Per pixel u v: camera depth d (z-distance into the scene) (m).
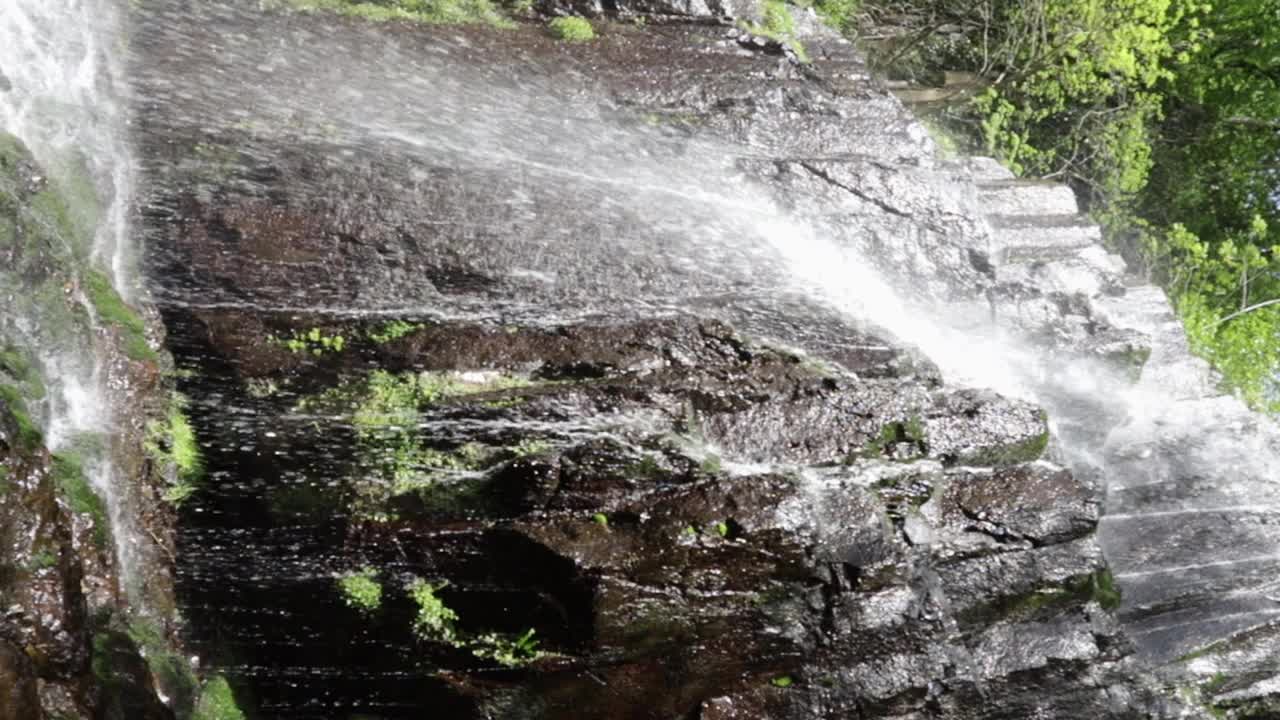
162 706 5.19
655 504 5.57
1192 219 21.00
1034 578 6.20
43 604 4.55
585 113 7.89
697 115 8.23
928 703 5.78
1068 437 7.98
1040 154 16.41
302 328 6.28
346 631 5.77
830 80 8.90
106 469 5.55
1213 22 19.16
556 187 7.24
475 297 6.66
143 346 6.03
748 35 8.89
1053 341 8.21
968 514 6.23
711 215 7.59
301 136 6.79
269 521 5.94
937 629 5.86
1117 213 17.69
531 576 5.48
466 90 7.62
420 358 6.24
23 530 4.60
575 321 6.65
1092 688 6.18
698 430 6.02
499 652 5.48
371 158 6.86
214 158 6.58
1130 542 7.87
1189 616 7.39
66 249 5.76
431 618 5.61
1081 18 15.41
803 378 6.40
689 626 5.46
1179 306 17.75
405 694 5.71
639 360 6.40
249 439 6.06
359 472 5.89
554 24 8.45
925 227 8.16
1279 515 8.12
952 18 15.95
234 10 7.32
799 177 8.04
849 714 5.60
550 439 5.86
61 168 6.14
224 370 6.18
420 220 6.75
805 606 5.66
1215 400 8.95
